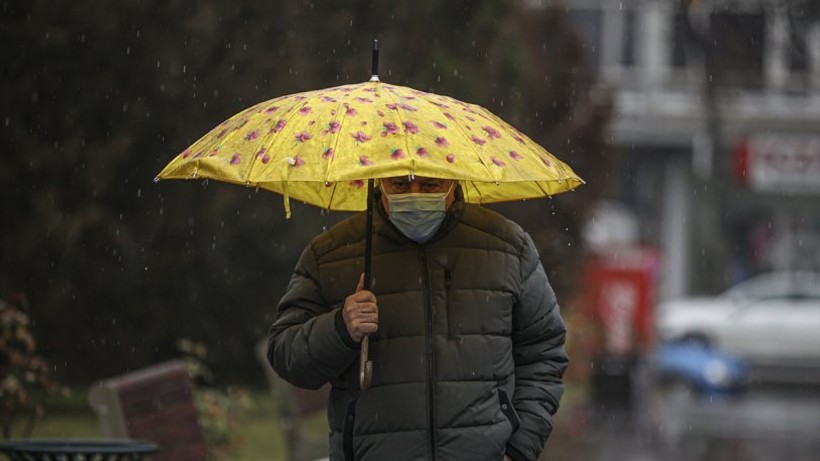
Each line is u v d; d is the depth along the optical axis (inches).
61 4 1555.1
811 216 4512.8
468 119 546.3
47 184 1598.2
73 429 1364.4
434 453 537.6
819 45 2790.4
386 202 552.1
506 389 554.3
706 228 4498.0
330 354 534.9
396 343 542.6
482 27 2064.5
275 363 561.6
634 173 4503.0
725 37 2792.8
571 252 2369.6
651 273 2469.2
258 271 1860.2
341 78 1765.5
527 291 562.9
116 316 1724.9
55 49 1571.1
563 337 576.4
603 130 2405.3
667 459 1594.5
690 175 4488.2
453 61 1943.9
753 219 4530.0
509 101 2094.0
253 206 1790.1
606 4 4414.4
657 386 2849.4
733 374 2699.3
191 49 1622.8
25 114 1587.1
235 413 1357.0
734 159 4126.5
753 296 3449.8
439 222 550.0
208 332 1847.9
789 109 4256.9
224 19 1631.4
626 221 4328.3
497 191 625.0
